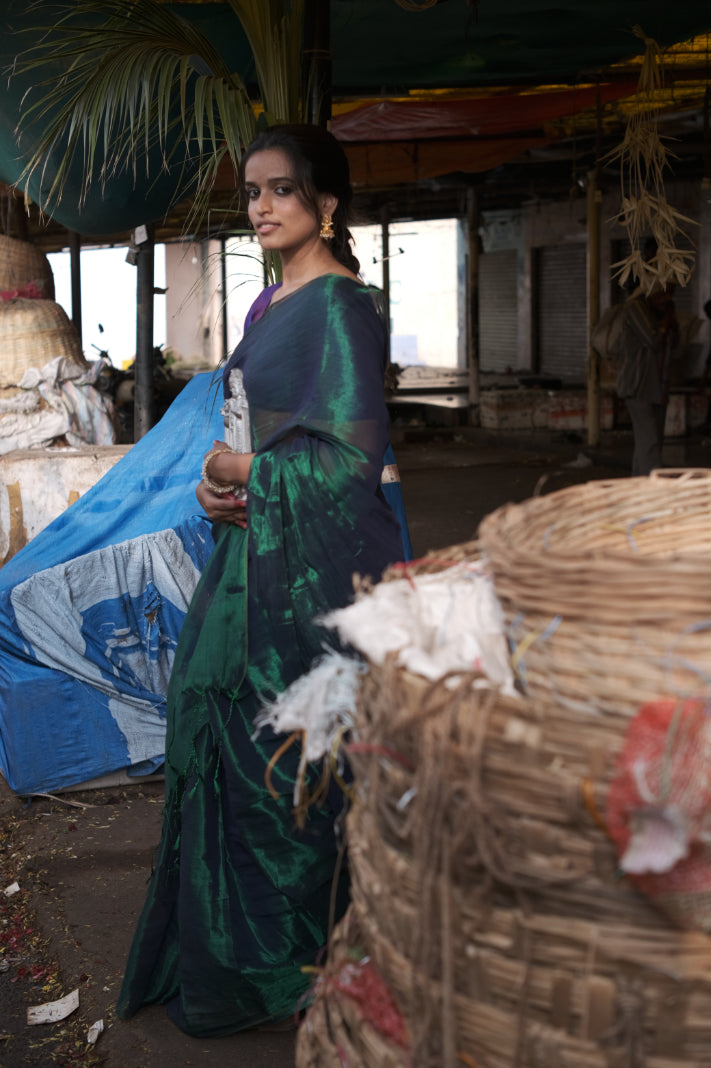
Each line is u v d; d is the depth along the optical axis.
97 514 4.03
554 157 10.35
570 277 17.08
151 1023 2.60
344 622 1.47
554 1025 1.25
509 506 1.61
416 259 24.89
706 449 11.17
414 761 1.31
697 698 1.14
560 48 6.97
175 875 2.59
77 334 6.48
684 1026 1.20
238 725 2.46
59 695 3.79
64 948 2.93
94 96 3.68
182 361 22.33
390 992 1.44
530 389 13.84
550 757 1.18
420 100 8.24
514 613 1.35
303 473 2.35
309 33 3.96
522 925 1.24
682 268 4.78
